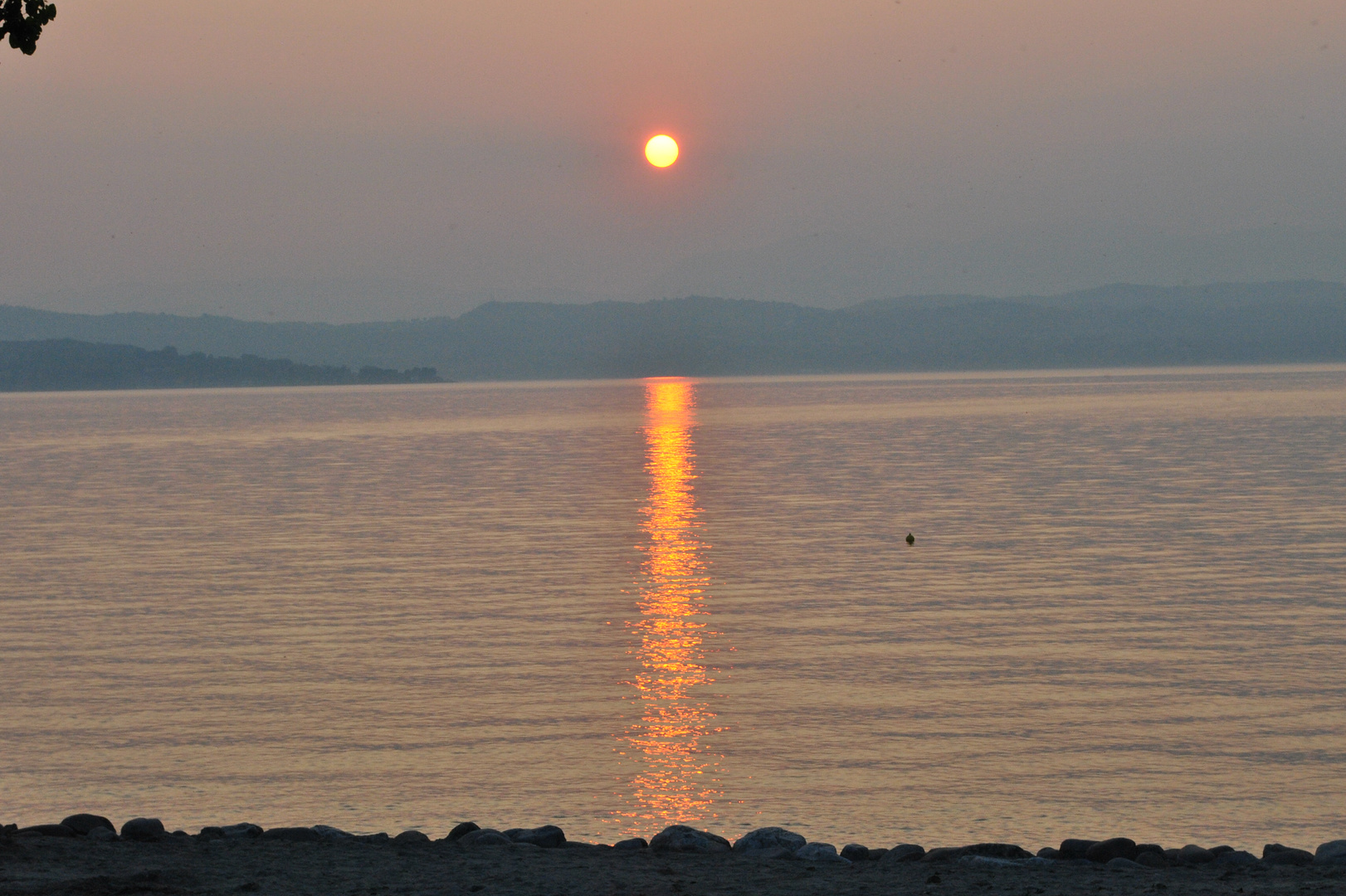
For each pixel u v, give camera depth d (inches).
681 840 1006.4
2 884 816.3
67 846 949.8
